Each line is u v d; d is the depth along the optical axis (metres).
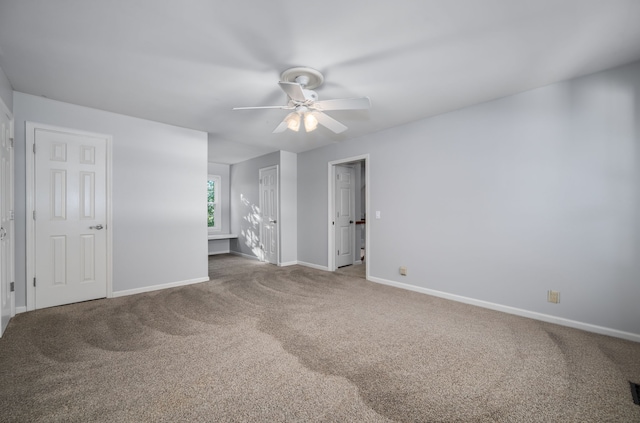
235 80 2.56
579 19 1.76
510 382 1.73
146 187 3.64
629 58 2.20
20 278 2.84
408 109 3.26
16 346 2.15
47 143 2.98
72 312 2.87
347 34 1.92
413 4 1.64
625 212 2.30
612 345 2.19
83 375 1.78
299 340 2.28
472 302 3.16
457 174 3.28
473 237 3.16
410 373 1.82
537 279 2.73
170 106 3.18
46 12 1.69
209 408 1.50
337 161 4.80
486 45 2.04
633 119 2.27
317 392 1.63
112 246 3.38
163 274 3.78
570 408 1.51
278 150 5.48
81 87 2.71
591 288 2.45
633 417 1.44
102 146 3.32
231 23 1.81
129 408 1.50
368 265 4.27
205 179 4.17
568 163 2.55
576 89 2.52
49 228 3.00
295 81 2.48
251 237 6.38
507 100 2.90
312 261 5.32
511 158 2.88
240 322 2.64
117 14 1.72
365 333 2.41
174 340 2.26
